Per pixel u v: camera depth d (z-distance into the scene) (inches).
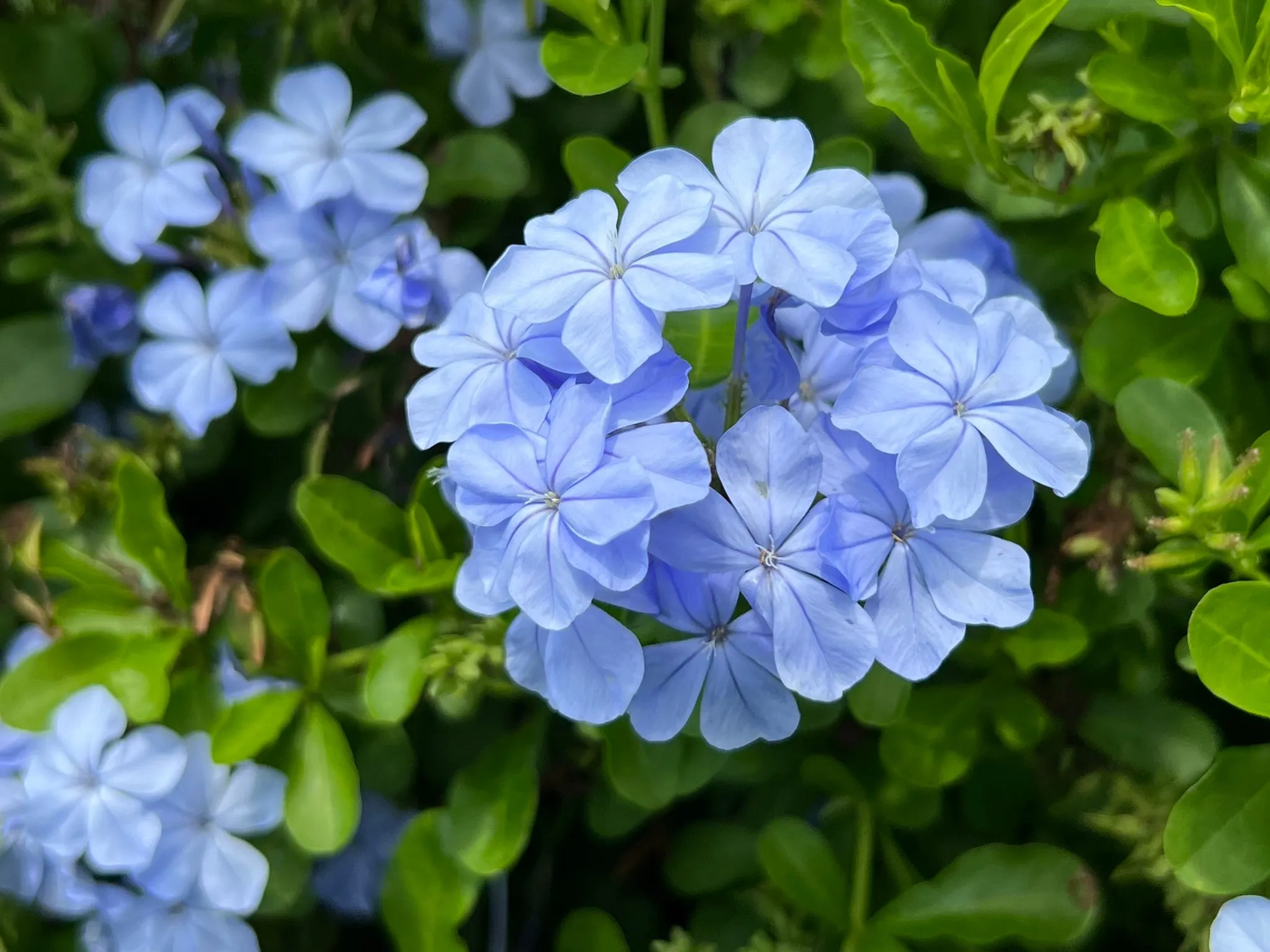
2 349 10.1
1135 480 8.8
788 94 9.8
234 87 10.4
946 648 7.3
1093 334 8.4
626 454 7.1
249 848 9.0
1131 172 8.6
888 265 7.3
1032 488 7.4
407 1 10.3
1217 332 8.3
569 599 7.1
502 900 10.1
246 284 9.7
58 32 10.4
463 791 9.0
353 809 8.8
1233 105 8.0
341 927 10.4
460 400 7.7
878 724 8.4
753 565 7.3
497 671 8.9
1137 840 8.9
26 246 10.6
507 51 9.9
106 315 10.0
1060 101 9.0
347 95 9.5
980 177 9.1
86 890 9.1
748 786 10.1
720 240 7.5
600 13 8.9
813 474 7.2
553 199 10.4
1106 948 9.7
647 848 10.5
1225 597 7.5
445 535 9.1
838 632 7.2
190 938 9.0
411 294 9.2
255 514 10.4
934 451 7.1
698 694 7.7
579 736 9.9
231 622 9.4
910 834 9.8
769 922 9.7
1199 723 8.7
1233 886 7.7
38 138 10.1
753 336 7.9
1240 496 7.6
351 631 9.5
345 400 10.0
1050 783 9.5
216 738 8.6
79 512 9.9
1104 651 9.0
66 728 8.9
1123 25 8.6
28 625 10.0
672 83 9.3
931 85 8.5
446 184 9.8
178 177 9.8
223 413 9.6
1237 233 8.2
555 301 7.3
